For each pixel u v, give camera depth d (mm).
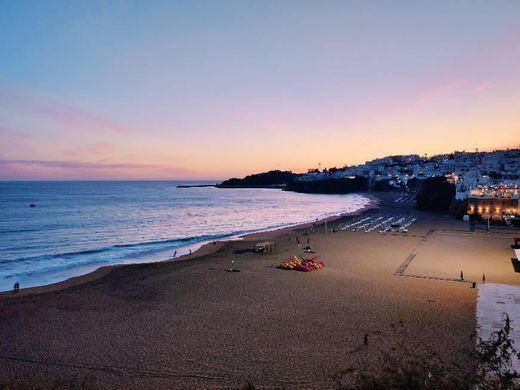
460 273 41719
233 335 25828
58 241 71875
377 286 37156
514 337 24734
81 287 38062
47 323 28156
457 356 22219
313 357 22578
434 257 50906
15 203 161500
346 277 40781
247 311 30422
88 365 21844
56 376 20594
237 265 47469
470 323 27375
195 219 114000
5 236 76938
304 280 39688
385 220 94500
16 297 34719
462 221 90062
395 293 34812
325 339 25062
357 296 34000
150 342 24797
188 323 27984
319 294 34719
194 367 21578
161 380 20266
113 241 72375
